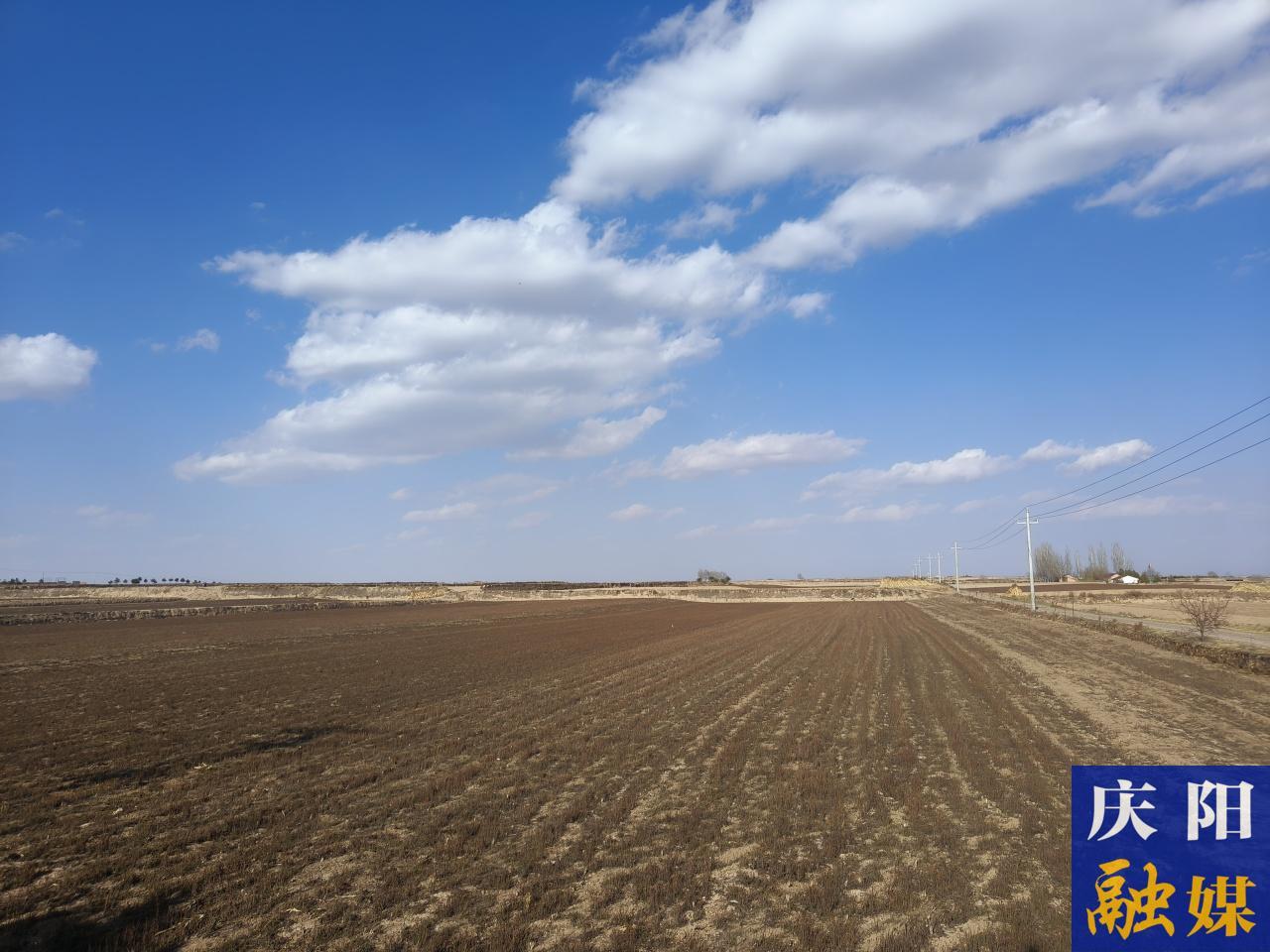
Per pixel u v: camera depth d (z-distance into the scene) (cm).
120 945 854
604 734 2003
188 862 1104
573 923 901
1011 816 1295
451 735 2006
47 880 1045
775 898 965
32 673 3362
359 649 4522
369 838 1202
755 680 3044
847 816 1294
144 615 8000
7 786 1524
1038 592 12850
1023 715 2203
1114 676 3075
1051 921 902
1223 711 2272
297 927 894
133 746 1888
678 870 1054
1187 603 5131
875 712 2303
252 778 1577
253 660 3878
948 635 5316
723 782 1520
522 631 6003
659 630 6056
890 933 866
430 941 852
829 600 12825
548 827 1232
